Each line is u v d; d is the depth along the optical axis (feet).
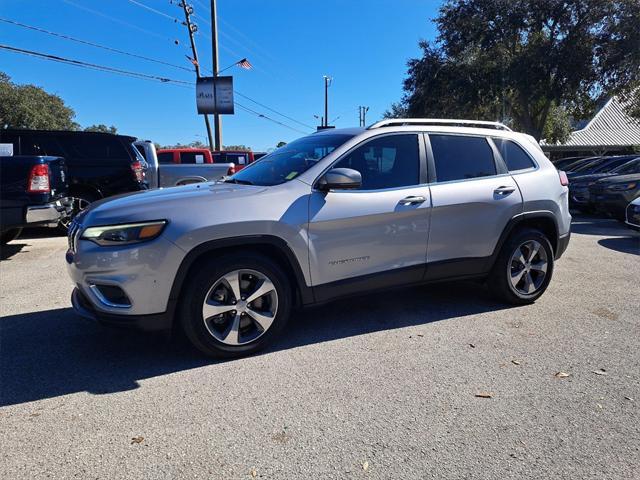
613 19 63.72
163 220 11.17
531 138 17.07
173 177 39.88
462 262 14.96
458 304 16.39
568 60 63.93
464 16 70.69
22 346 12.99
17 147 31.55
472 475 7.82
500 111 81.15
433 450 8.45
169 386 10.73
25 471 7.87
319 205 12.69
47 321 14.94
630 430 9.05
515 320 14.87
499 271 15.70
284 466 8.04
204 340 11.66
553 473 7.87
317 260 12.75
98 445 8.57
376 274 13.65
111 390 10.55
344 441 8.70
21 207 22.48
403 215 13.70
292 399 10.15
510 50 71.26
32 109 162.40
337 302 16.66
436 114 81.51
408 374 11.28
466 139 15.39
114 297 11.29
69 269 12.19
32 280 19.85
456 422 9.32
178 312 11.83
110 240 11.00
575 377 11.15
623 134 121.80
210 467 8.00
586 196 44.04
